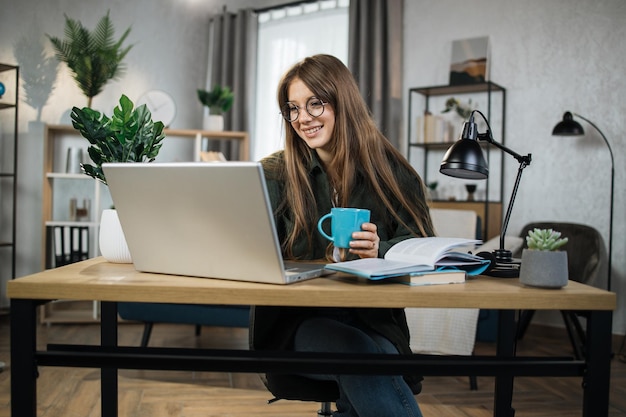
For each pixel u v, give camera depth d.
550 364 1.10
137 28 5.20
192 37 5.48
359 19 4.85
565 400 2.75
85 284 1.08
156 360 1.10
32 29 4.76
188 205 1.14
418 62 4.79
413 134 4.80
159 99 4.91
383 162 1.63
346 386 1.29
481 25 4.50
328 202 1.66
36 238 4.73
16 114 4.34
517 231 4.37
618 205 3.97
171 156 5.37
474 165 1.43
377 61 4.73
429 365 1.10
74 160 4.49
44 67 4.79
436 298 1.05
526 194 4.33
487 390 2.89
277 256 1.08
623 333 3.91
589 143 4.08
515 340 1.61
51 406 2.56
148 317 3.32
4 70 4.37
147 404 2.62
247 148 4.74
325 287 1.08
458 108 4.42
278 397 1.46
